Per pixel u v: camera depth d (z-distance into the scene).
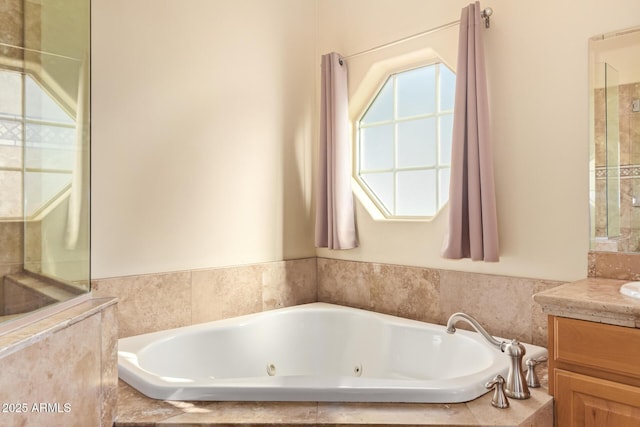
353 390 1.61
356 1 3.01
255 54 2.91
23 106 1.34
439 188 2.71
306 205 3.19
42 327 1.27
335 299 3.12
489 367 1.84
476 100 2.29
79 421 1.39
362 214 3.00
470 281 2.45
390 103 2.98
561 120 2.15
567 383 1.64
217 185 2.72
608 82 2.01
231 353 2.52
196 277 2.61
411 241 2.73
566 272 2.14
